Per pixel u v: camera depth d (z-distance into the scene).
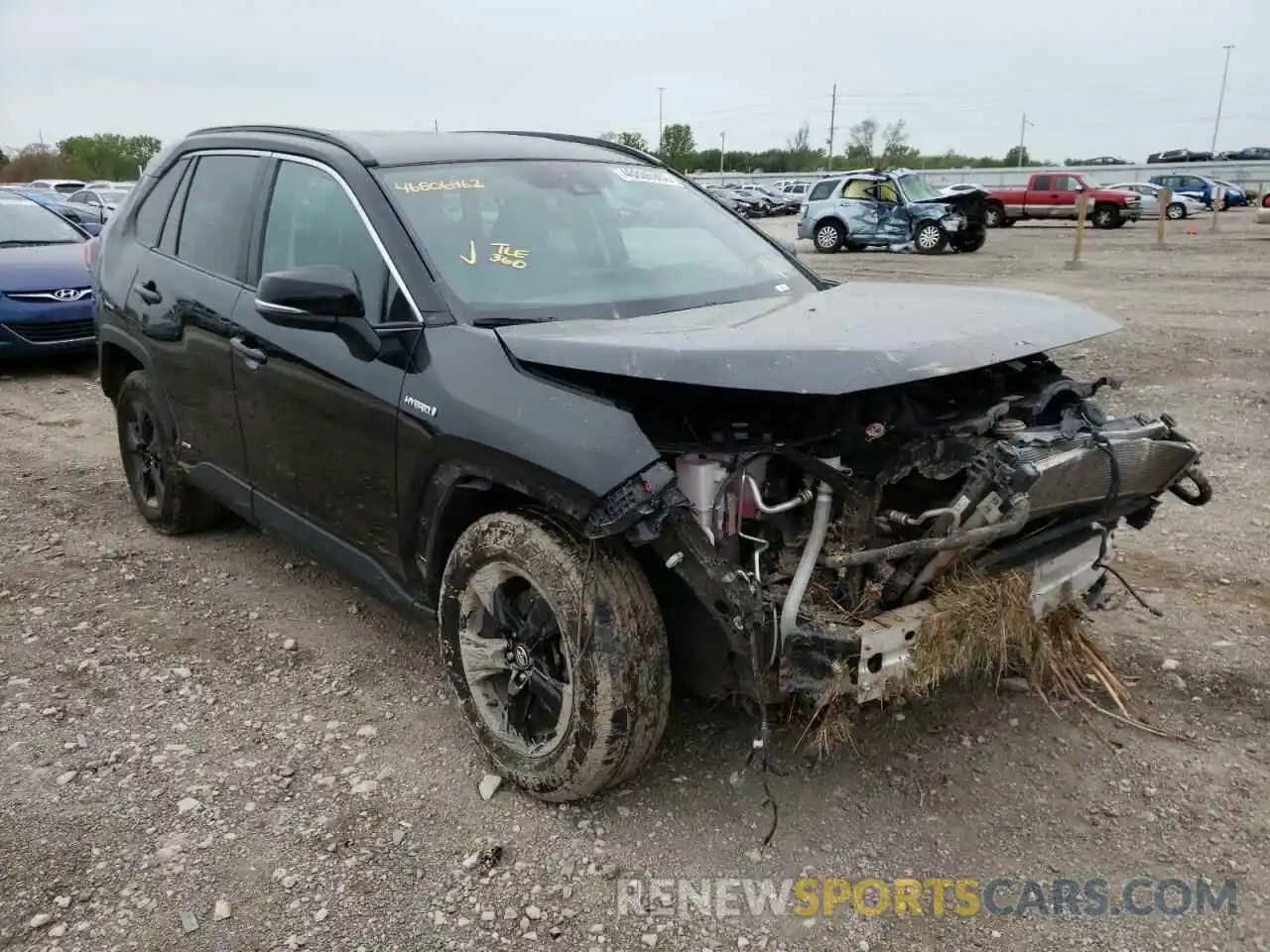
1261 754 3.35
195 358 4.41
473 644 3.21
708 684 2.96
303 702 3.73
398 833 2.99
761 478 2.89
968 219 22.94
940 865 2.87
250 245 4.18
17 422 7.82
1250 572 4.70
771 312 3.33
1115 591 4.52
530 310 3.32
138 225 5.19
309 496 3.88
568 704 2.92
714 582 2.66
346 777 3.27
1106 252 22.44
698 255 4.00
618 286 3.59
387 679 3.89
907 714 3.58
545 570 2.87
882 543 2.90
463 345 3.12
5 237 10.14
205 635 4.26
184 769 3.31
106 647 4.14
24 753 3.38
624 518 2.58
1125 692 3.67
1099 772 3.27
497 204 3.73
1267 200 30.48
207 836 2.98
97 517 5.67
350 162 3.75
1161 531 5.21
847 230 23.78
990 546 3.07
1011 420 3.05
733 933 2.63
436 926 2.65
